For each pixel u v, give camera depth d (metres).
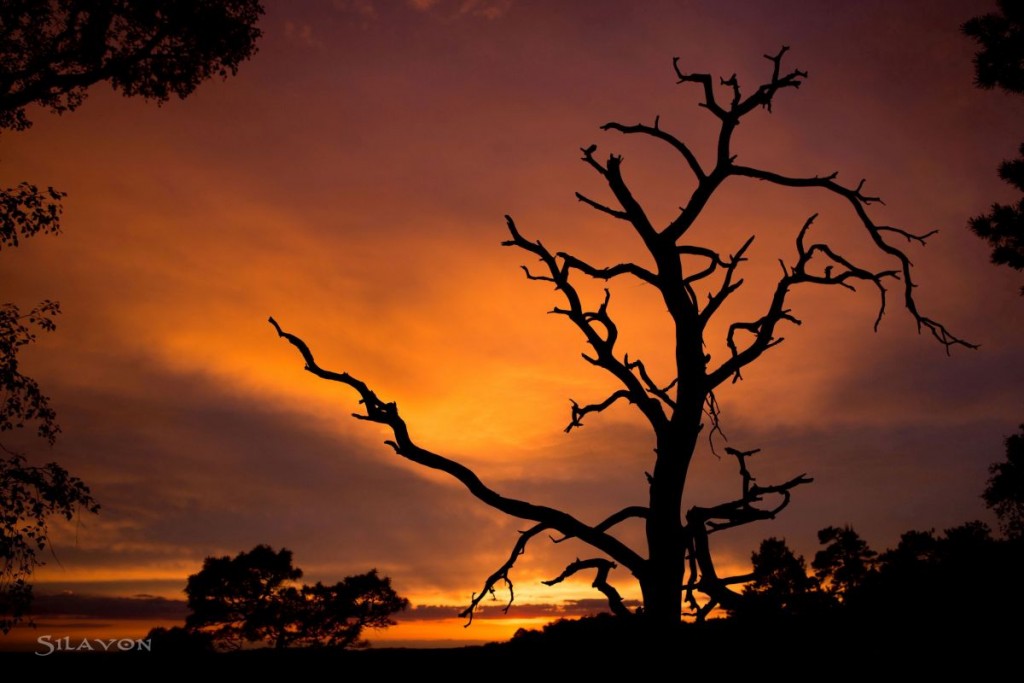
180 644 10.21
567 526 10.70
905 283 12.13
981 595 10.16
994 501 15.83
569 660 9.25
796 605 10.75
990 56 18.86
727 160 11.73
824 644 9.41
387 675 8.83
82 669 8.73
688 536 10.64
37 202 13.91
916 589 10.75
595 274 11.65
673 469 10.93
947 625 9.57
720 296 11.53
